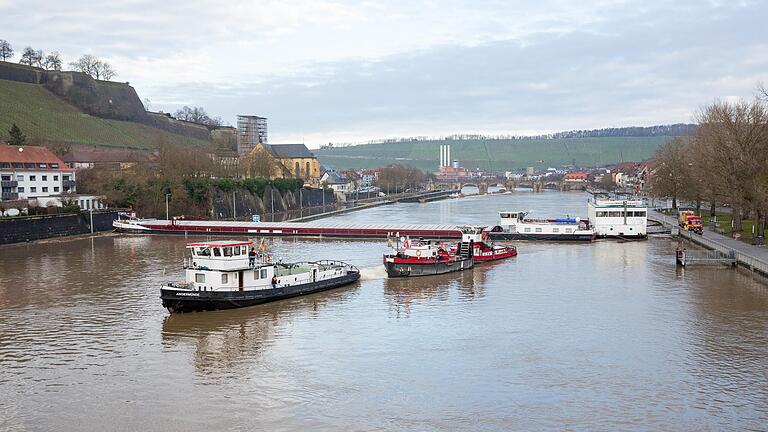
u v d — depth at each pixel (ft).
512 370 208.13
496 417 173.68
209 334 250.57
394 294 319.68
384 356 222.69
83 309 291.17
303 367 212.84
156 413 178.81
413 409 179.11
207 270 288.51
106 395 191.42
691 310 281.74
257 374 206.90
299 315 277.85
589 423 169.78
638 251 469.16
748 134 468.75
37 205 602.44
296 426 169.78
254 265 300.40
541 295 315.37
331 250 495.41
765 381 196.95
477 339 241.35
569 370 207.82
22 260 440.04
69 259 444.55
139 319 273.33
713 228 566.36
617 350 227.40
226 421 173.27
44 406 184.03
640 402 182.50
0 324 266.77
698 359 217.15
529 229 544.21
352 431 166.50
